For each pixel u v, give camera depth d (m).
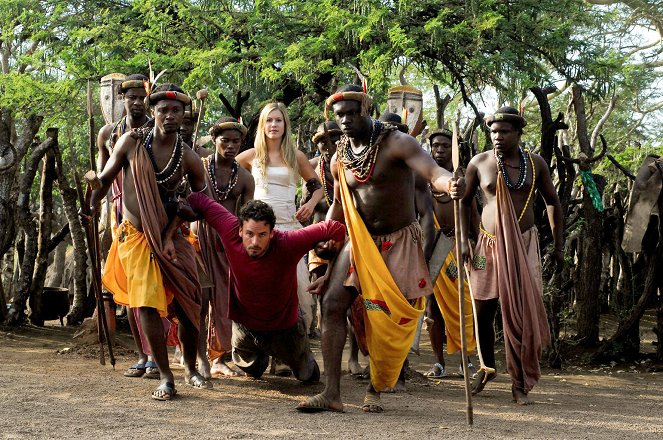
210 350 6.99
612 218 10.12
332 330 5.42
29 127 10.46
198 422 4.93
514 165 6.68
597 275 9.40
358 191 5.46
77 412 5.12
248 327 5.92
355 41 12.18
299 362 6.27
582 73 12.67
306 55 12.50
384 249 5.42
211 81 12.62
